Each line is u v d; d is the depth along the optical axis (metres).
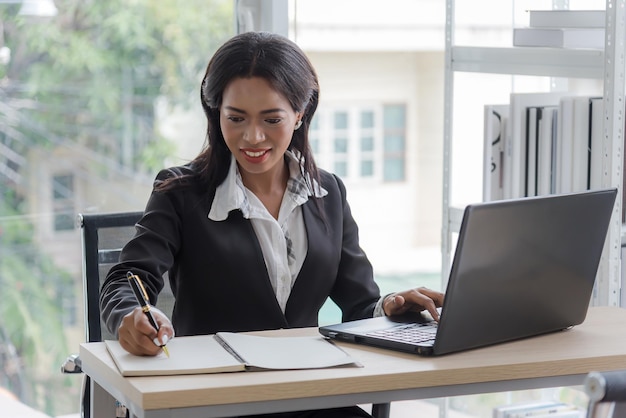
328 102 5.28
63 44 3.66
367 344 1.81
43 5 3.61
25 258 3.64
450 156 2.79
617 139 2.39
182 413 1.51
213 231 2.06
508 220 1.72
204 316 2.09
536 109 2.59
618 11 2.32
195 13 3.92
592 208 1.87
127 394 1.56
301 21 5.11
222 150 2.11
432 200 5.74
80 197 3.75
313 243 2.14
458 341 1.74
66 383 3.73
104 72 3.77
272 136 2.02
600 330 1.95
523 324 1.84
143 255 2.00
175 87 3.92
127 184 3.86
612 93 2.35
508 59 2.61
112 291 1.91
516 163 2.59
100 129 3.77
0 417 3.63
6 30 3.55
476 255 1.69
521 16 3.36
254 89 1.99
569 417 2.87
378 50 5.33
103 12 3.74
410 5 5.36
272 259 2.10
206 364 1.62
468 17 4.50
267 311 2.08
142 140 3.86
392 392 1.62
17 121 3.60
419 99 5.51
